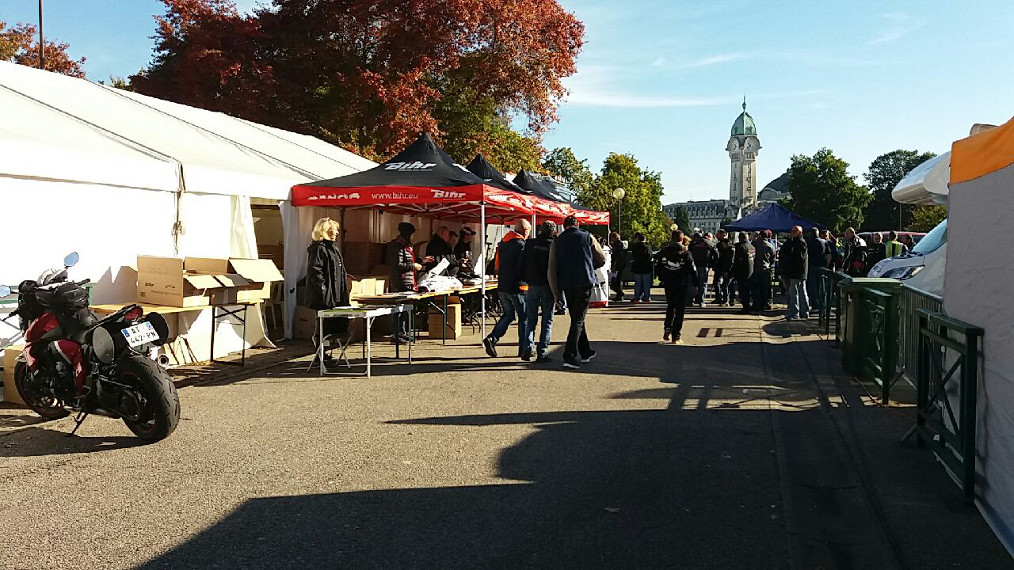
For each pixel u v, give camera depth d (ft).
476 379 26.86
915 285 25.63
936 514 13.65
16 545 12.19
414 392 24.52
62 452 17.54
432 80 87.92
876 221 277.85
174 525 13.09
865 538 12.70
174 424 18.19
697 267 58.85
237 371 28.07
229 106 76.69
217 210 31.17
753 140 611.47
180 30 79.61
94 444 18.21
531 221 49.29
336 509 13.91
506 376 27.48
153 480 15.52
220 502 14.24
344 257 41.14
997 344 12.99
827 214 253.65
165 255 28.68
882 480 15.53
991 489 13.11
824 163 256.11
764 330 42.57
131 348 18.52
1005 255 12.71
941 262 25.35
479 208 45.09
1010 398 12.30
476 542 12.43
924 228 219.61
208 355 30.66
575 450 17.81
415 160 39.47
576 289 29.04
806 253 49.39
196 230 30.12
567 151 198.70
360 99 78.54
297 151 44.65
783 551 12.16
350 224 42.09
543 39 86.89
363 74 76.02
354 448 17.92
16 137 23.27
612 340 37.83
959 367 14.96
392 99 76.48
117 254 26.68
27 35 95.14
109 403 18.39
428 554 11.96
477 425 20.16
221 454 17.39
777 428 19.93
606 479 15.72
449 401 23.16
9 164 22.67
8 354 22.17
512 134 105.50
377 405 22.58
